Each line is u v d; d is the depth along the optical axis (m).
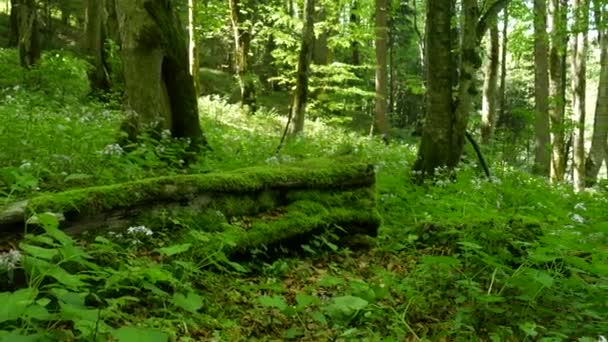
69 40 30.67
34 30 17.98
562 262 4.58
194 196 4.83
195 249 4.51
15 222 3.76
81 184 5.68
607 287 4.09
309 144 12.00
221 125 14.12
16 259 2.96
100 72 16.75
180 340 3.44
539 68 16.92
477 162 12.16
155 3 7.69
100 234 4.18
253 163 7.99
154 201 4.56
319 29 20.86
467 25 9.47
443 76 9.50
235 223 5.06
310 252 5.48
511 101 36.56
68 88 14.78
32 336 2.50
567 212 7.39
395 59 39.31
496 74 16.38
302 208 5.59
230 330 3.78
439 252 5.67
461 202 6.19
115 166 6.28
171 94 8.05
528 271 3.87
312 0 13.78
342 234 5.82
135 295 3.84
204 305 4.04
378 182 8.00
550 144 16.84
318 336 3.83
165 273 3.59
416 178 9.27
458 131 9.60
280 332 3.93
